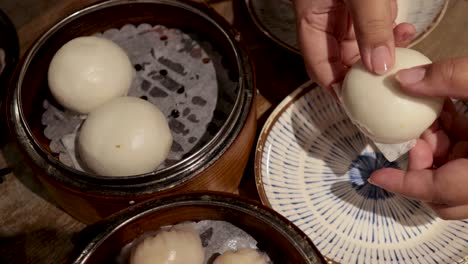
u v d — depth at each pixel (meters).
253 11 0.65
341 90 0.54
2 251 0.58
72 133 0.60
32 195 0.60
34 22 0.68
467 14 0.66
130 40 0.66
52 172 0.54
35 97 0.61
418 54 0.52
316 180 0.59
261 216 0.51
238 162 0.57
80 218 0.58
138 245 0.53
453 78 0.47
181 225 0.54
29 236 0.58
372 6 0.50
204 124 0.61
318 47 0.58
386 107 0.50
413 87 0.49
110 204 0.53
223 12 0.68
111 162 0.56
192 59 0.65
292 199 0.58
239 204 0.52
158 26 0.66
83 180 0.53
